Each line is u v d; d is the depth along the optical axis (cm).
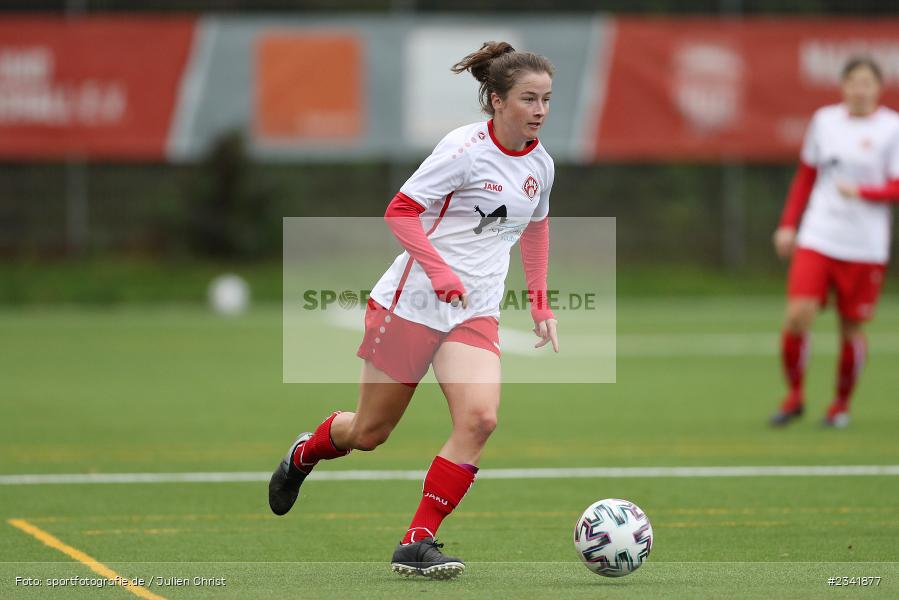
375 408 1995
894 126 3731
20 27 7844
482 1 8931
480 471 3119
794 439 3609
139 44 7912
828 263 3769
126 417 4100
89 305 8194
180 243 8756
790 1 9125
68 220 8588
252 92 7950
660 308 8206
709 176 9125
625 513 1922
